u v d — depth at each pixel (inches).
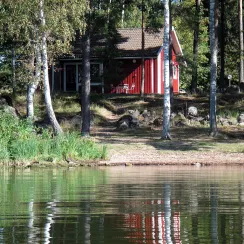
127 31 4389.8
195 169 1921.8
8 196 1211.2
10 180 1550.2
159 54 4205.2
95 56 3882.9
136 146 2556.6
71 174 1737.2
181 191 1295.5
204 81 5068.9
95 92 4020.7
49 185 1423.5
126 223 915.4
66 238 809.5
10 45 3353.8
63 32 2583.7
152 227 881.5
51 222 923.4
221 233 837.2
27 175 1705.2
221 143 2667.3
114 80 4094.5
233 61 4623.5
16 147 2066.9
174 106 3447.3
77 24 2610.7
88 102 2874.0
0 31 2657.5
